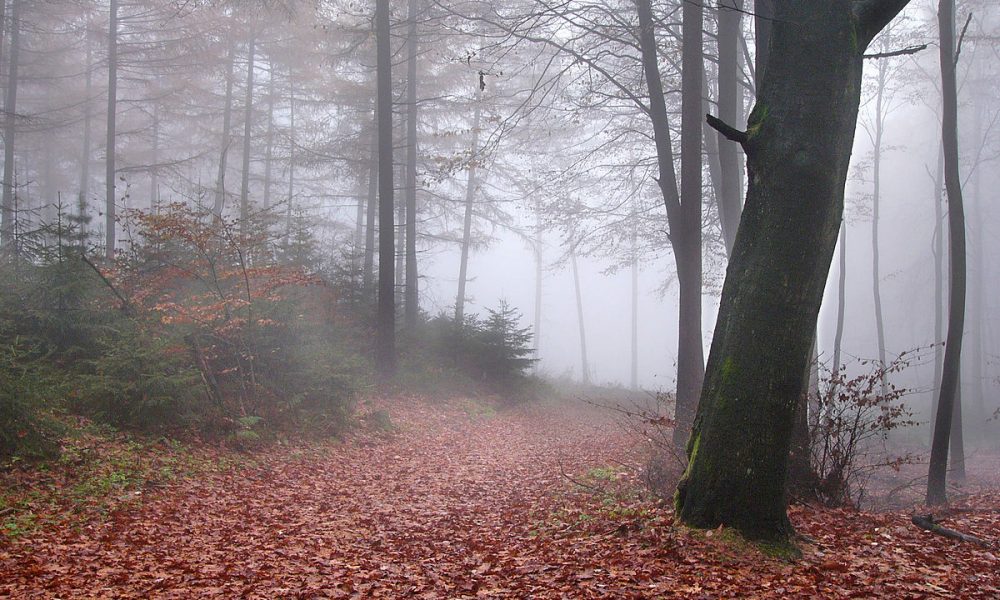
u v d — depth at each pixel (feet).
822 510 25.38
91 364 35.22
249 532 23.90
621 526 22.18
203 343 40.75
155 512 25.18
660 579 17.66
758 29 27.40
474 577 19.10
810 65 19.79
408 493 32.24
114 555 20.30
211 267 41.04
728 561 18.69
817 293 20.17
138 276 40.83
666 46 52.85
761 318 19.95
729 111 45.34
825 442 26.91
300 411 41.78
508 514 27.63
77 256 37.04
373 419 47.29
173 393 34.60
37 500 24.04
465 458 43.34
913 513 27.55
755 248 20.34
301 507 28.12
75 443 29.22
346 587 18.33
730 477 20.11
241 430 36.24
